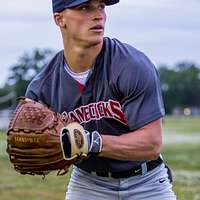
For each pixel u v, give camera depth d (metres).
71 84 4.33
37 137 3.67
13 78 77.44
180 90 123.19
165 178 4.68
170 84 123.25
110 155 3.82
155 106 4.04
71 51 4.20
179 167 18.08
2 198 11.48
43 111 3.76
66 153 3.69
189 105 123.12
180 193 11.61
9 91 75.44
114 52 4.20
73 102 4.36
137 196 4.62
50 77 4.47
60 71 4.39
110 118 4.29
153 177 4.62
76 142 3.65
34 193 12.08
